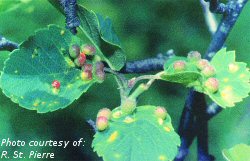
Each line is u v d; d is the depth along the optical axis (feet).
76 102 2.49
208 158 0.97
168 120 0.68
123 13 2.60
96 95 2.52
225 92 0.71
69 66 0.72
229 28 0.94
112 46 0.74
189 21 2.67
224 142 2.11
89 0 2.51
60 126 2.43
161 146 0.65
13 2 0.79
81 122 2.43
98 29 0.73
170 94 2.64
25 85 0.69
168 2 2.64
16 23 2.18
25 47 0.71
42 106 0.68
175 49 2.68
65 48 0.72
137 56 2.66
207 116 0.96
